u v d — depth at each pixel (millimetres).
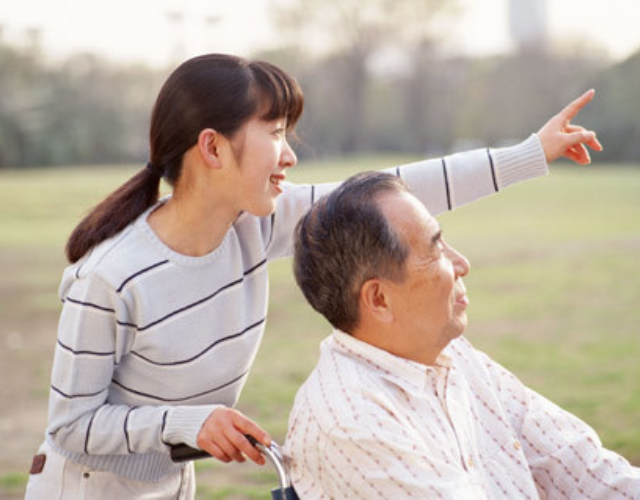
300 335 8109
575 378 6234
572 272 11711
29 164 63281
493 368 1929
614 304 9219
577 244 14859
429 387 1717
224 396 2268
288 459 1760
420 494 1553
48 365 7195
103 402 2119
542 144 2344
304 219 1700
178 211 2072
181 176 2051
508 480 1767
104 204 2104
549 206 23109
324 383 1659
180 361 2121
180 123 1999
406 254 1613
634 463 4398
